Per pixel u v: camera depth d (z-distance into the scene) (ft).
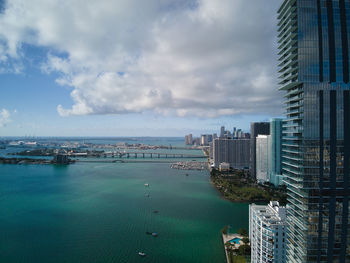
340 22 455.63
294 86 479.82
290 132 490.90
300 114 451.94
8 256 621.31
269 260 497.87
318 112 439.63
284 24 501.56
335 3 458.50
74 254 632.38
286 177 512.22
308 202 431.43
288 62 473.26
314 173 434.30
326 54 449.06
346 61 449.06
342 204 431.84
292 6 476.13
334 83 444.96
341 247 428.15
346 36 453.58
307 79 444.96
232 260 588.50
